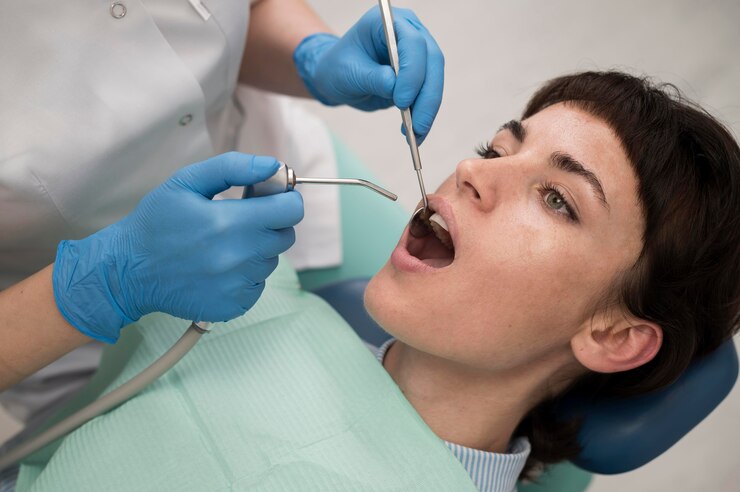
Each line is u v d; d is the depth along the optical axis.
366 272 1.57
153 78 1.04
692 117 1.02
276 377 1.07
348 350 1.11
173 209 0.92
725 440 2.03
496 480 1.13
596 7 2.84
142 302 0.97
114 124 1.02
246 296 0.96
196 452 0.98
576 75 1.11
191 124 1.15
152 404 1.03
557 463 1.25
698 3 2.85
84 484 0.95
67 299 0.95
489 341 1.02
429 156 2.47
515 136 1.06
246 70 1.46
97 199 1.09
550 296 1.00
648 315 1.04
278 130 1.52
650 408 1.16
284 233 0.95
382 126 2.54
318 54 1.31
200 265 0.92
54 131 0.99
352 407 1.04
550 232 0.99
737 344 2.02
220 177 0.92
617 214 0.98
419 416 1.05
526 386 1.12
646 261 1.00
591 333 1.05
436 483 0.97
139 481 0.95
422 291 1.01
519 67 2.66
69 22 0.97
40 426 1.26
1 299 0.97
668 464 1.99
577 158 0.98
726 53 2.72
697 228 0.99
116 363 1.19
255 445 0.99
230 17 1.10
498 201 1.01
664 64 2.66
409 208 2.37
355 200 1.61
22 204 1.00
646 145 0.98
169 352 0.96
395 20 1.09
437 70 1.06
